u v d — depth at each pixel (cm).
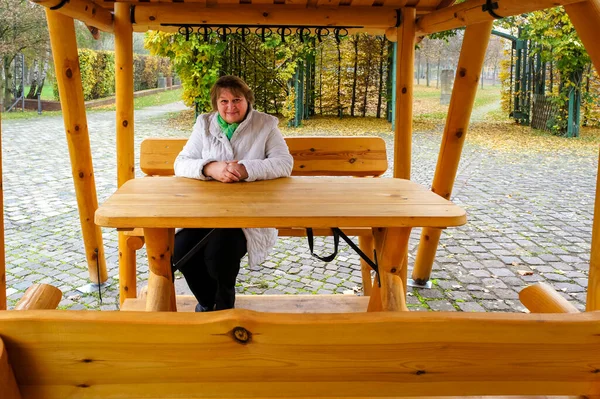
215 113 292
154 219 180
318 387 112
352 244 253
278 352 108
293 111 1548
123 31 329
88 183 376
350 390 112
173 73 3459
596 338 109
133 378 108
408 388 113
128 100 338
